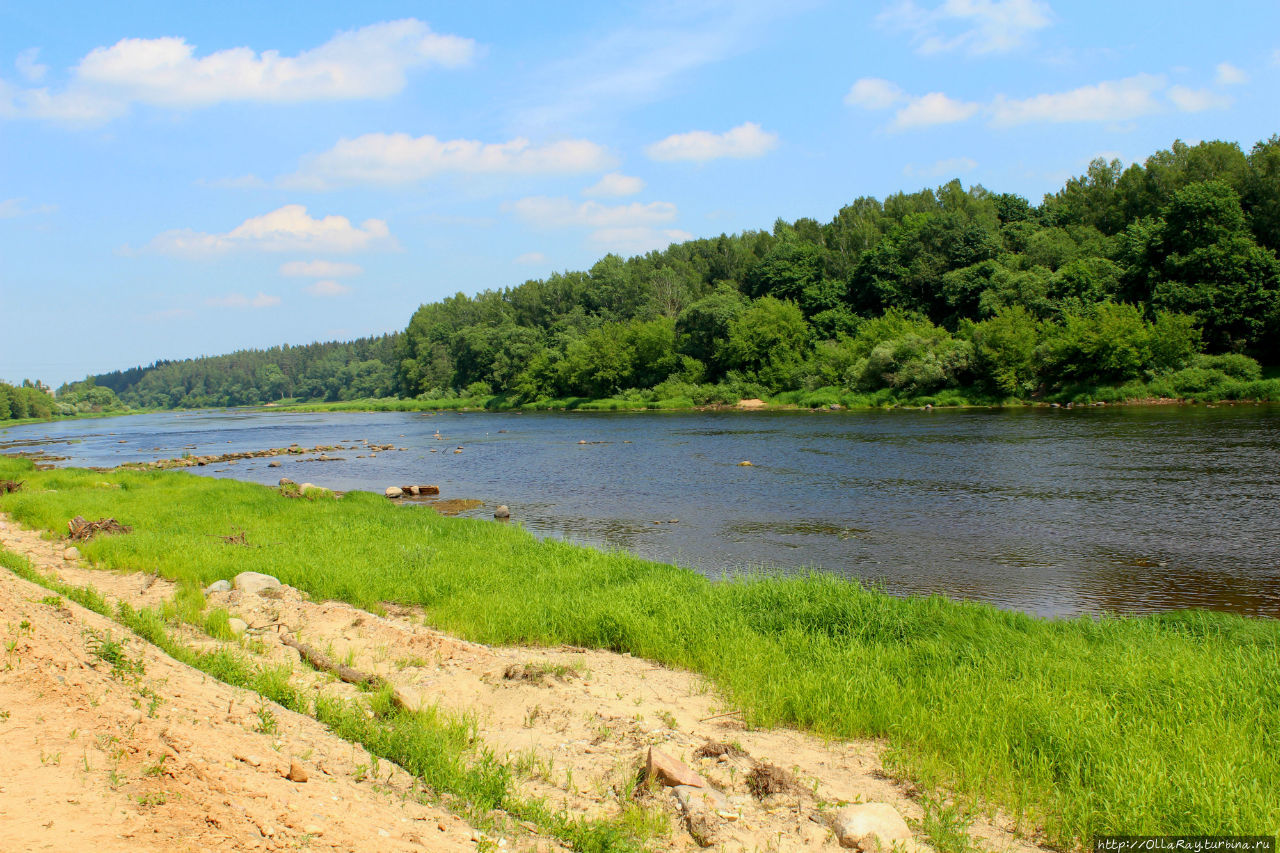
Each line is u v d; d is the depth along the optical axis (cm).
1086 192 9906
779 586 1342
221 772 513
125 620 891
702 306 9519
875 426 4947
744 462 3509
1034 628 1158
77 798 451
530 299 14200
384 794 579
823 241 11306
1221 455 2958
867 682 899
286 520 2058
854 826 598
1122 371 5903
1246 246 5972
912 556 1788
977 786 680
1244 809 598
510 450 4706
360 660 973
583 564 1572
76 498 2359
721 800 656
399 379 16400
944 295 8188
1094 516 2094
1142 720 775
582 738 785
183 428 9019
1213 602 1406
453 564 1533
